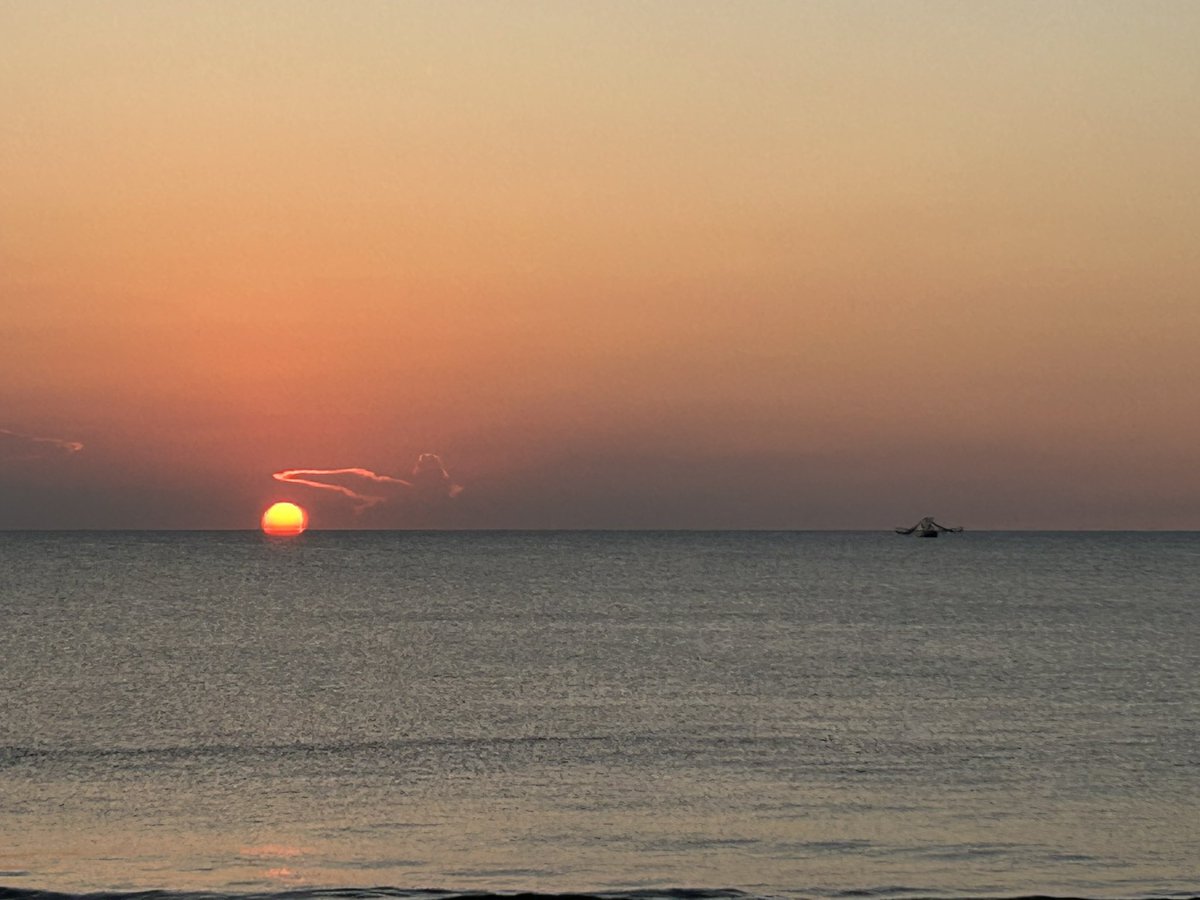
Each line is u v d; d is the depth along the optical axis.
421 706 55.00
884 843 31.33
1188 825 33.09
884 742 45.22
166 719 51.34
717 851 30.72
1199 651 77.06
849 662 71.31
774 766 40.91
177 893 26.52
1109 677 64.50
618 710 53.50
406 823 33.50
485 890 27.34
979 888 27.45
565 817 34.16
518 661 72.06
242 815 34.41
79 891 26.78
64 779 39.38
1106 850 30.62
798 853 30.52
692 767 40.84
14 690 60.00
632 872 28.94
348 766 41.44
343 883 27.81
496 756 43.00
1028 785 37.91
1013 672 66.62
